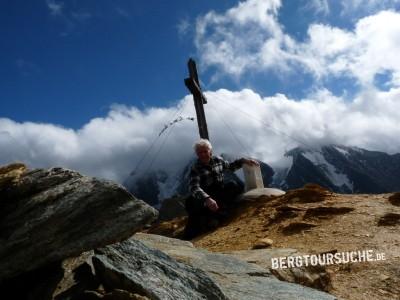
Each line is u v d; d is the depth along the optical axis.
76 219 3.57
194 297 3.87
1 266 3.28
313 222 9.48
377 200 10.55
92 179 3.80
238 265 5.74
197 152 10.54
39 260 3.39
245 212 11.45
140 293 3.59
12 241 3.37
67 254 3.46
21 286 3.70
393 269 6.55
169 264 4.28
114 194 3.72
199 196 9.21
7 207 3.55
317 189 11.76
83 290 3.68
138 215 3.73
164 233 13.14
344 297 5.88
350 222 9.06
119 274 3.67
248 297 4.55
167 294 3.69
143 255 4.23
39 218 3.49
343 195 11.62
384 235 8.07
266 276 5.60
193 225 11.13
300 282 5.93
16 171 3.74
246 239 9.27
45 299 3.54
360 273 6.63
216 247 9.20
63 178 3.77
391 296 5.81
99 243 3.58
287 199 11.45
